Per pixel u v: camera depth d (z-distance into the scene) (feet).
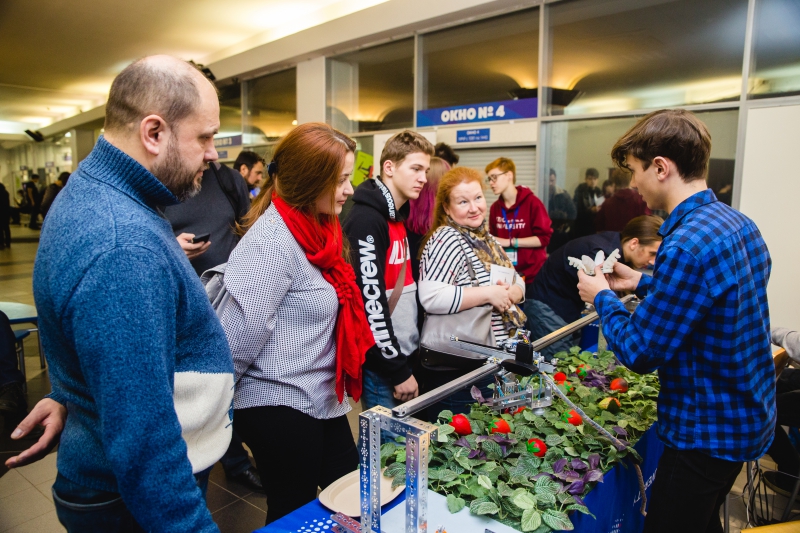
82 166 2.89
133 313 2.54
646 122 4.21
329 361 4.75
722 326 3.79
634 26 14.62
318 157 4.25
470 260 6.40
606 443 4.70
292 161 4.32
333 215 4.72
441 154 11.88
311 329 4.54
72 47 31.07
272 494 4.75
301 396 4.54
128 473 2.50
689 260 3.69
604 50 15.24
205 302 3.27
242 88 28.68
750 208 13.15
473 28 18.02
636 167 4.32
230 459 8.23
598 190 15.72
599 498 4.22
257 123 28.50
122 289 2.53
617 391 5.91
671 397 4.14
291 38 23.75
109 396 2.48
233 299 4.21
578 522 3.86
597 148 15.65
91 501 3.00
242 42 29.07
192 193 3.21
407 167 6.13
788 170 12.55
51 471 8.63
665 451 4.23
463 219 6.53
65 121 57.77
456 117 18.71
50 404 3.41
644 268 7.80
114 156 2.83
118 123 2.89
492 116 17.72
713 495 4.08
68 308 2.52
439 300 6.08
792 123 12.37
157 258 2.71
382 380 6.30
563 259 8.09
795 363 7.48
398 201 6.34
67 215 2.69
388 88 21.17
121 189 2.82
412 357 6.66
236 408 4.50
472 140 18.28
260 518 7.46
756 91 12.94
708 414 3.96
